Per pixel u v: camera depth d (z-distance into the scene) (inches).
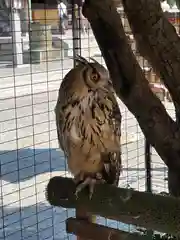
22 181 134.3
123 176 127.3
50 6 119.4
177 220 62.9
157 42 66.3
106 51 69.9
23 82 179.5
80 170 78.0
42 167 143.9
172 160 70.9
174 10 87.7
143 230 76.6
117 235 76.2
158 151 71.6
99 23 69.0
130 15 67.3
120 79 69.7
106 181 80.4
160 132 69.3
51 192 79.7
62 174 137.7
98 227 79.1
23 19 123.6
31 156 137.6
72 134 74.6
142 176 127.2
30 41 119.8
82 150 75.9
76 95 72.4
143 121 70.1
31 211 122.2
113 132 75.6
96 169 78.0
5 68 160.4
